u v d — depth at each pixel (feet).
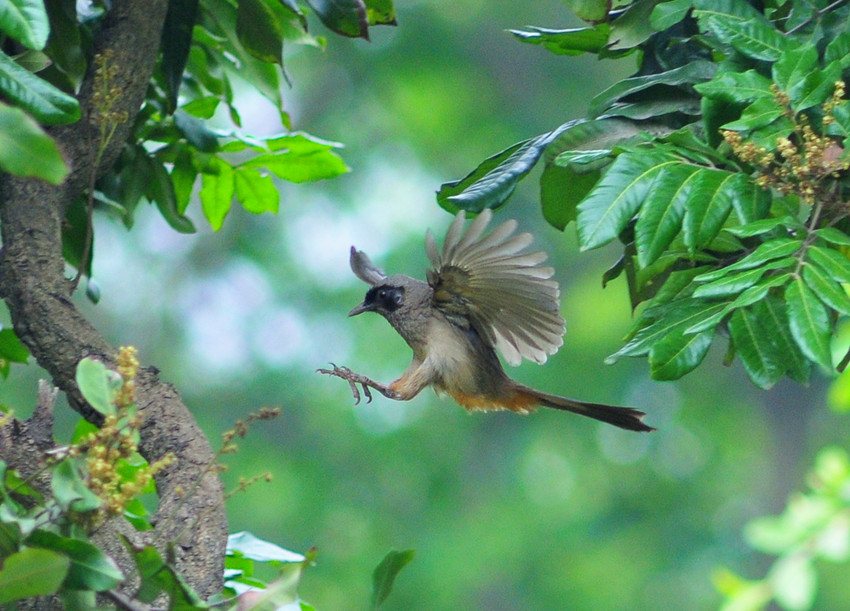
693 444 109.60
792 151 18.66
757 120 19.11
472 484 98.17
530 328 26.27
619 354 19.44
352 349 96.53
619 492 104.06
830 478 33.27
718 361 109.29
